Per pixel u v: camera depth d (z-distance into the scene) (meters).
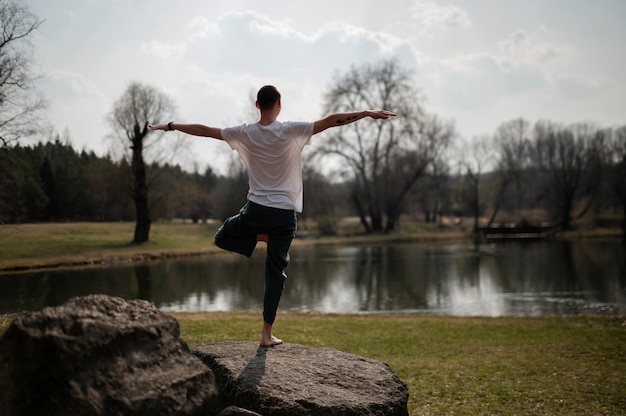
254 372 4.14
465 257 37.66
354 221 79.00
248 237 4.60
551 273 27.95
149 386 3.08
